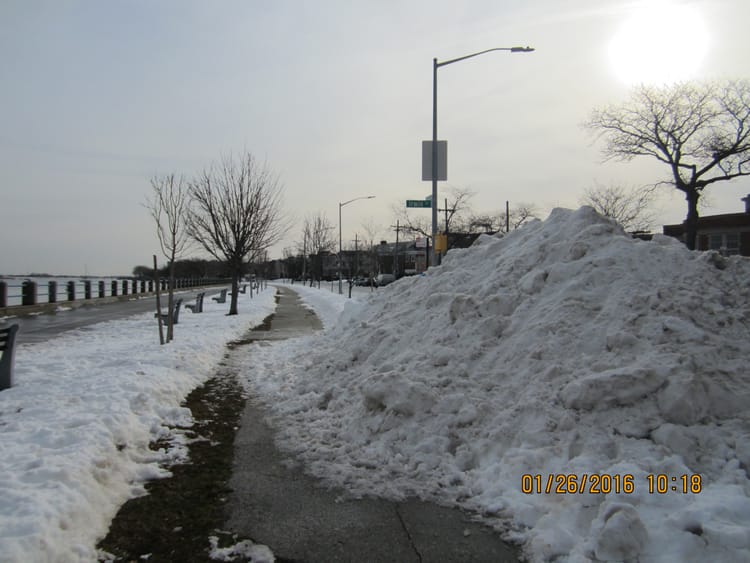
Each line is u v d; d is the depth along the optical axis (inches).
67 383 272.2
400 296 378.9
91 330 620.1
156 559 129.3
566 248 267.7
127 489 168.2
